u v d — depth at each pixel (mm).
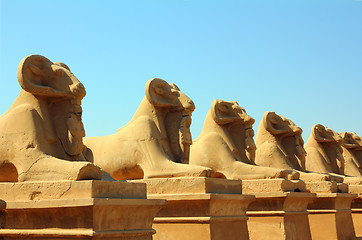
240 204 7320
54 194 5008
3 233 5105
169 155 7805
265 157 10664
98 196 4863
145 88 7762
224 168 8898
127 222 5074
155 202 5336
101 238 4734
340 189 10555
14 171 5590
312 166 12641
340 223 10164
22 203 5016
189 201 6812
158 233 7035
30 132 5477
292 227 8594
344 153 14930
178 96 7984
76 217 4816
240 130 9398
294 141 11070
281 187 8430
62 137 5703
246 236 7355
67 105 5742
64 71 5777
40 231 4953
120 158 7645
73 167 5070
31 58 5656
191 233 6793
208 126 9383
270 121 10891
